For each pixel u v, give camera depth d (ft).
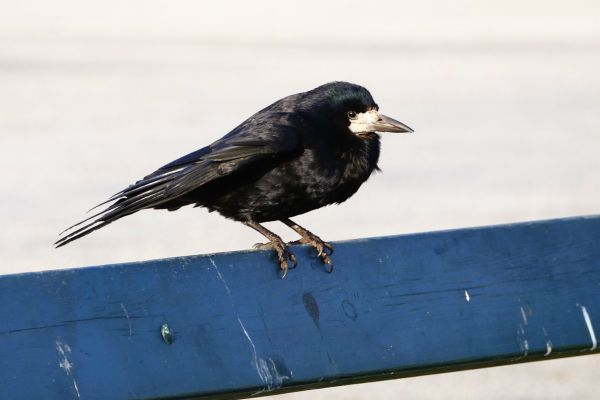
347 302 18.99
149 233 54.70
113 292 17.11
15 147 79.00
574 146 78.28
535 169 69.97
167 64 138.31
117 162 71.56
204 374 17.40
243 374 17.72
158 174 23.54
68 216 56.85
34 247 50.72
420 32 188.24
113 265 17.35
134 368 16.87
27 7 244.42
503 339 19.58
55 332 16.51
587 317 20.12
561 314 20.01
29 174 68.33
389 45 164.14
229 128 85.97
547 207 58.85
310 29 197.36
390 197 62.75
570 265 20.35
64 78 123.44
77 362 16.48
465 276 19.71
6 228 54.44
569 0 255.70
